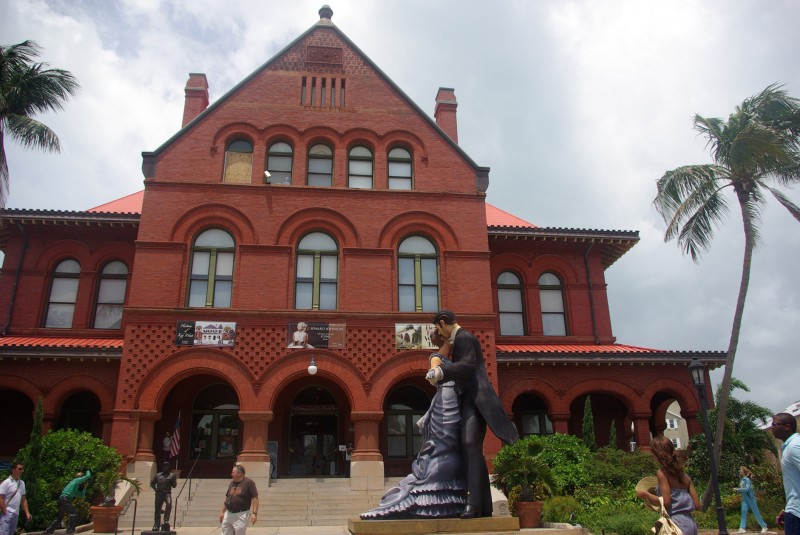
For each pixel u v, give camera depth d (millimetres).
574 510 17625
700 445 22000
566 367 24672
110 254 25750
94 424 23781
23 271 25094
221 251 23703
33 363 22062
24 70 22141
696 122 22172
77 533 16750
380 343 22875
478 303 24031
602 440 26062
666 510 6848
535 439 20719
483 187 25625
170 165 24328
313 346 22484
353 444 24016
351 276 23641
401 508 7773
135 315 22047
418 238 24922
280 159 25438
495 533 7531
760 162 20766
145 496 19969
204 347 22000
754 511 16734
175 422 23328
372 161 25891
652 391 24594
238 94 25812
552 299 27875
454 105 30078
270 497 20359
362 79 26766
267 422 21594
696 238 22359
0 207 20969
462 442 7961
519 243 27922
